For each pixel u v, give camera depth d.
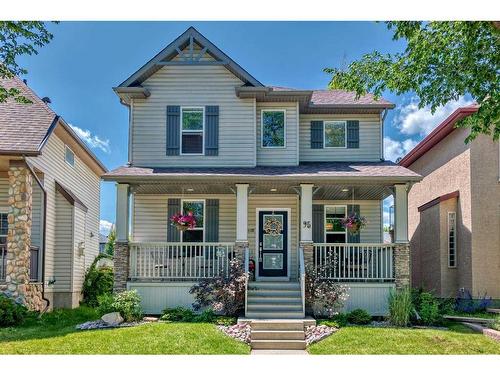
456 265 18.94
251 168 17.78
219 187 17.25
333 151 19.45
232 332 13.18
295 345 12.45
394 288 15.95
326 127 19.59
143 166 18.05
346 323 14.40
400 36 13.52
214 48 18.23
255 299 15.23
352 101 19.36
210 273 16.81
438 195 20.91
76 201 19.78
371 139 19.45
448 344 11.89
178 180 16.12
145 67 18.06
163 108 18.38
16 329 13.82
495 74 12.93
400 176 15.96
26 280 15.72
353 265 16.33
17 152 15.43
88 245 22.84
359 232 18.98
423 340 12.20
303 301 14.80
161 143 18.23
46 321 15.22
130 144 18.22
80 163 22.17
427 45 13.30
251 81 18.11
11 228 15.74
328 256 16.70
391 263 16.27
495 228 17.58
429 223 20.58
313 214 19.14
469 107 17.70
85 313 17.66
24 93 17.91
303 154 19.45
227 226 18.50
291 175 16.17
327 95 20.19
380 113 19.56
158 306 15.99
